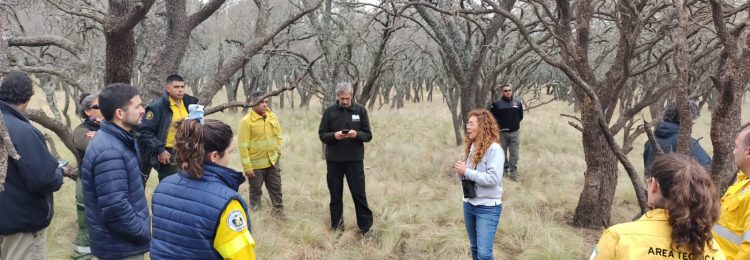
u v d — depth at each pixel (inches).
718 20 105.3
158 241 80.5
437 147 460.8
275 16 495.8
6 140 49.3
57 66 275.3
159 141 163.2
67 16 289.9
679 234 64.4
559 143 501.7
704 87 220.1
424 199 280.8
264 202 253.6
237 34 581.3
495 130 154.9
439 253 206.5
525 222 232.1
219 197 78.5
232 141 83.5
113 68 150.9
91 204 101.2
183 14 176.1
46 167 106.7
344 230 224.4
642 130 190.2
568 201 287.6
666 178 66.8
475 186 153.3
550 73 625.0
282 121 601.6
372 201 269.1
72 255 169.9
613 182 237.8
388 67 397.1
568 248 205.2
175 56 176.7
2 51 61.1
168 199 80.9
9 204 105.3
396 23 321.1
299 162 355.6
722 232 94.6
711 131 107.7
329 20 357.1
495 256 203.0
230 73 174.7
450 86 461.1
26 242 110.3
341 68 379.9
